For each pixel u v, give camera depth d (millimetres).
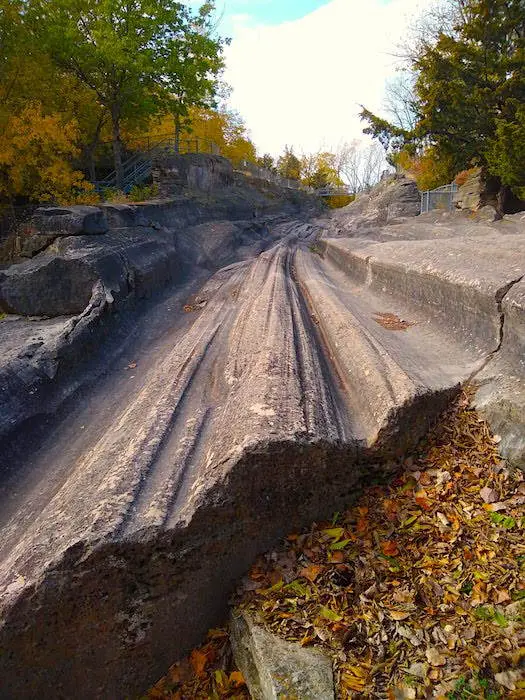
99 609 2830
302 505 3254
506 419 3484
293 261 12125
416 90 18844
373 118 21031
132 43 16594
